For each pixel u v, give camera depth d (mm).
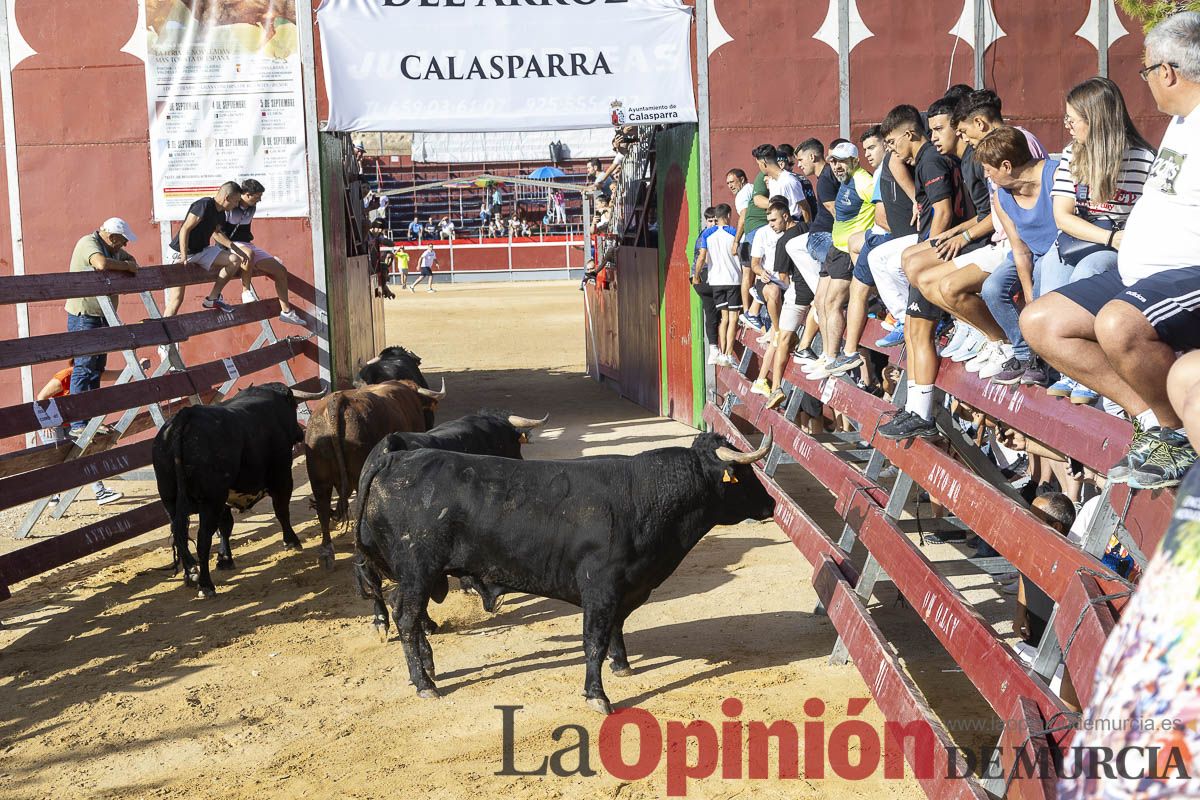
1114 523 3871
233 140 12727
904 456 6059
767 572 8078
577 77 12508
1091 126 4508
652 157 15070
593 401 16109
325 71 12242
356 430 8203
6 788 5055
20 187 12789
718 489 5871
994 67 13070
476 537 5852
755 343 10719
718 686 5953
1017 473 7207
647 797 4727
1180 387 2578
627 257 15797
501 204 49594
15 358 7848
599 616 5730
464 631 7039
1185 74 3547
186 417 7703
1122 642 1342
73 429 11016
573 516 5758
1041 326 4051
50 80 12672
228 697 6047
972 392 6047
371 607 7535
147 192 12797
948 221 6020
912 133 6324
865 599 5922
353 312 14969
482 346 24016
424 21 12297
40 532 9969
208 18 12562
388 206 48844
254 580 8250
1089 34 13078
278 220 12883
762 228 9992
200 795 4898
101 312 11055
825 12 12891
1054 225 5168
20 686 6336
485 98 12430
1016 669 3779
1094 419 4629
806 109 13000
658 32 12578
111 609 7695
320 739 5453
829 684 5914
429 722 5617
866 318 7449
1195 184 3520
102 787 5027
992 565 5691
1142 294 3527
